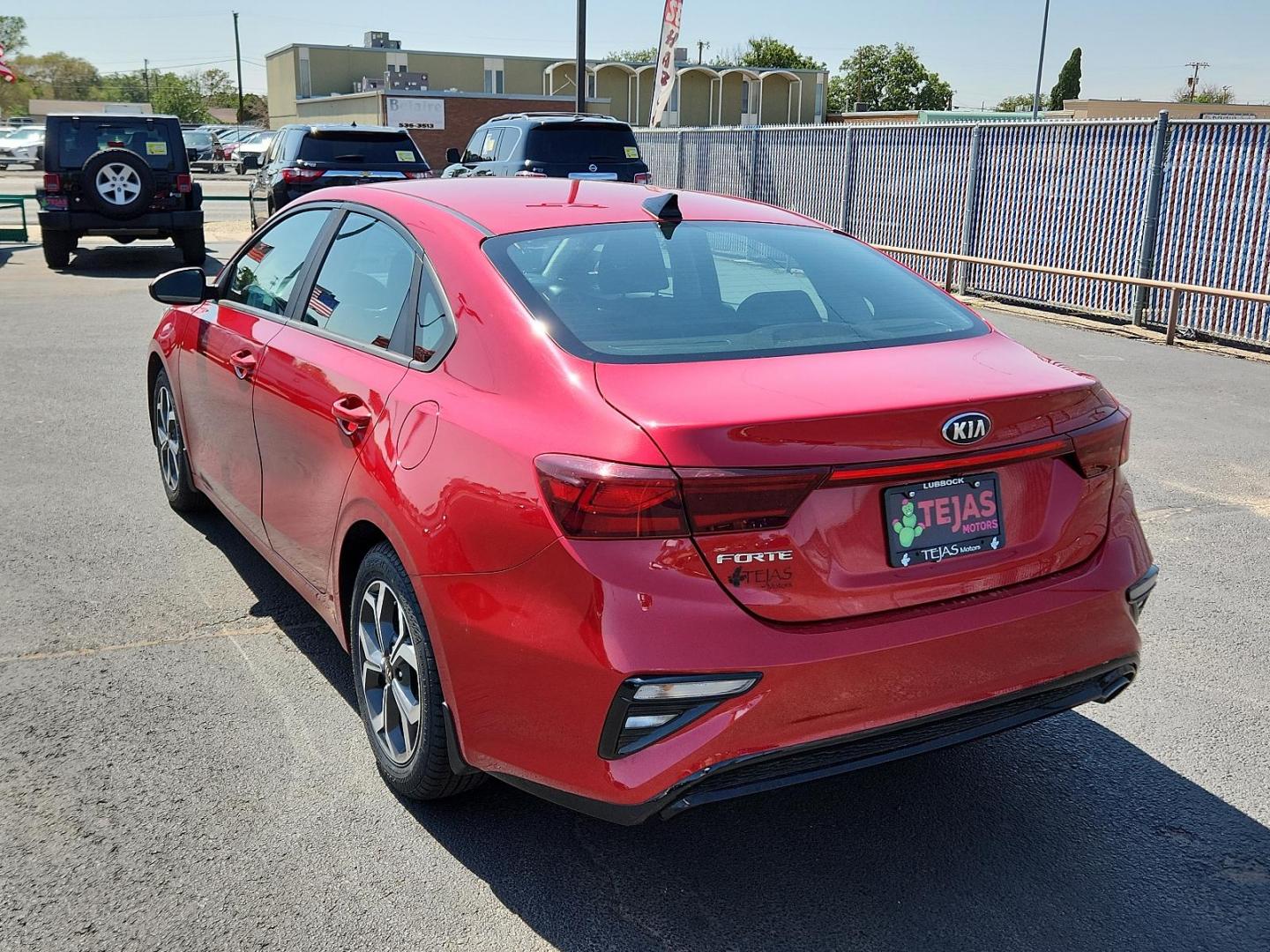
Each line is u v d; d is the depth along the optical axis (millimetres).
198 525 5258
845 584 2451
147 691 3662
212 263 16328
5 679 3715
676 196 3746
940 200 14633
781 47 97938
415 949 2520
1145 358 9930
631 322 2842
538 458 2471
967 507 2590
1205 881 2824
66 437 6754
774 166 18609
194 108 119312
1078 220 12406
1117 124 11734
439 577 2666
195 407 4660
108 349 9617
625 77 65250
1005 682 2609
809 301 3125
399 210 3471
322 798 3090
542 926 2609
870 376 2654
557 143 15078
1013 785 3262
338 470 3227
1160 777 3314
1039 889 2781
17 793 3061
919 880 2809
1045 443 2654
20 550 4883
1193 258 11070
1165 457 6727
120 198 15281
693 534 2324
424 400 2895
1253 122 10219
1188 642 4238
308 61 64938
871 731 2465
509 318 2822
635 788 2350
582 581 2352
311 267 3850
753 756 2359
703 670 2311
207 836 2904
